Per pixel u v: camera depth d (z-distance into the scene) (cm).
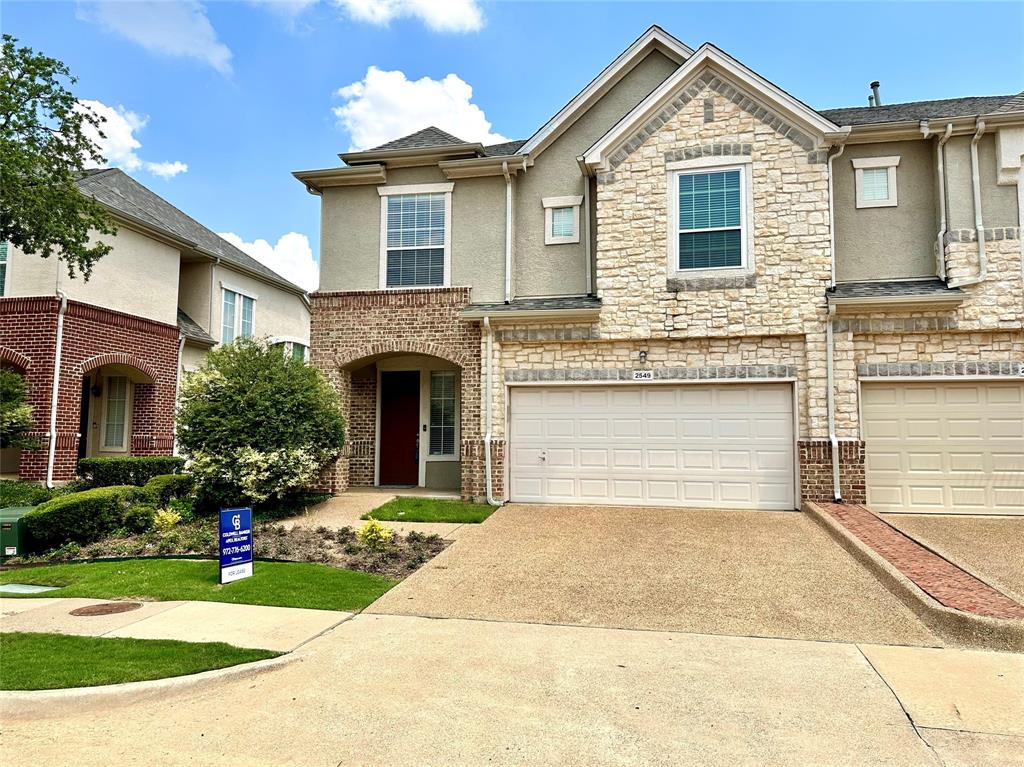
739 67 1213
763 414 1214
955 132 1196
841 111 1493
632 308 1259
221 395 1223
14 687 479
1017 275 1146
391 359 1571
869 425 1187
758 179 1220
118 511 1104
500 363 1323
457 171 1409
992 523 1064
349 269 1460
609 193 1282
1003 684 494
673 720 439
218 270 2138
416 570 844
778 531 1011
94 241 1625
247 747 410
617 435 1276
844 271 1279
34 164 1288
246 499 1227
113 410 1834
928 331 1157
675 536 995
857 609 673
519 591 750
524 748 405
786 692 483
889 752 396
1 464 1644
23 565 959
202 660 534
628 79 1425
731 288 1219
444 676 516
